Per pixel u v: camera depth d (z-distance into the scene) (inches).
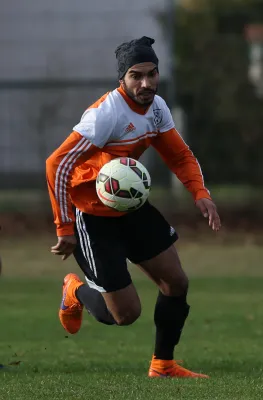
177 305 928.9
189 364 1075.3
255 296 1811.0
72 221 863.1
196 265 2271.2
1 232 2748.5
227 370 1013.2
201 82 2913.4
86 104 2864.2
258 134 2901.1
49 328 1456.7
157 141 920.3
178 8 3690.9
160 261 901.2
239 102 2903.5
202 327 1456.7
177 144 919.7
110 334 1411.2
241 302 1732.3
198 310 1637.6
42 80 2874.0
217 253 2450.8
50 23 2874.0
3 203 2915.8
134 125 865.5
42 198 2908.5
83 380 876.6
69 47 2871.6
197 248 2536.9
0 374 974.4
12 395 787.4
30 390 809.5
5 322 1512.1
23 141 2888.8
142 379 884.0
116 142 868.6
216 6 3777.1
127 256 916.0
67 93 2866.6
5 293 1865.2
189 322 1504.7
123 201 852.0
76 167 884.6
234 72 2915.8
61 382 858.1
